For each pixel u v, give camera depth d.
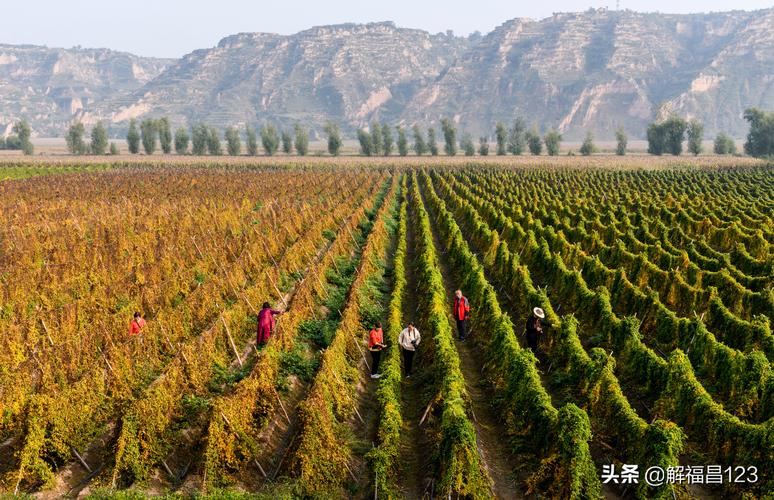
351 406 20.98
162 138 181.88
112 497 15.10
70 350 22.91
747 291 29.36
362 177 94.81
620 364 24.52
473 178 98.69
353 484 17.45
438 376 21.67
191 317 27.88
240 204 62.56
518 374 20.67
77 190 71.62
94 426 19.22
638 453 17.06
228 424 17.52
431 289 30.59
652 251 38.66
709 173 100.06
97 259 37.47
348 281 35.66
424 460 18.53
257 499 15.22
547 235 45.84
